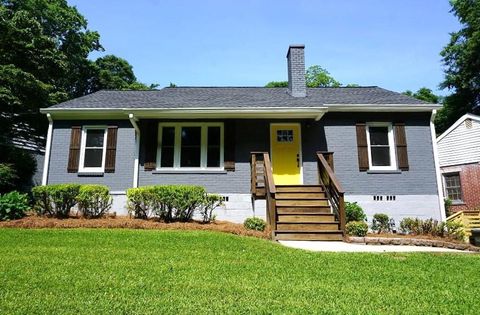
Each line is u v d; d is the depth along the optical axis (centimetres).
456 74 3103
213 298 416
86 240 754
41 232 832
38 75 1742
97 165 1275
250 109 1178
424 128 1270
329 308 391
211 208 1099
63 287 442
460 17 3108
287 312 374
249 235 912
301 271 567
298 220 982
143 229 916
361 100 1332
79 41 2866
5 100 1520
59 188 1012
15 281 461
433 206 1211
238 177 1217
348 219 1095
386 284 504
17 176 1404
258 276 528
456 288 492
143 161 1238
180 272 534
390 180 1228
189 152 1255
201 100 1339
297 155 1252
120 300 400
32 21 1681
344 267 604
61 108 1244
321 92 1495
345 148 1251
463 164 1875
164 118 1246
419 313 382
